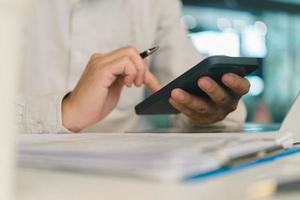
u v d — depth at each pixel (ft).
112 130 2.93
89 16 3.28
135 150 0.95
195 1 7.97
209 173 0.84
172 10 3.73
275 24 8.68
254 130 2.10
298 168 0.95
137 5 3.52
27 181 0.81
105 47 3.29
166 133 1.83
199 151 0.90
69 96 2.35
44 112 2.19
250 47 8.24
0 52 0.61
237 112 2.79
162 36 3.65
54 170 0.90
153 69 3.67
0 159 0.61
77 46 3.21
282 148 1.20
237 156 0.94
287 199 0.65
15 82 0.63
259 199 0.66
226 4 8.25
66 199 0.68
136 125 3.32
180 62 3.52
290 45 8.66
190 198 0.68
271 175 0.84
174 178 0.77
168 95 2.19
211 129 2.27
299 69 8.45
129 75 2.34
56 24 3.24
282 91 8.06
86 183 0.78
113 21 3.37
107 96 2.42
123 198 0.68
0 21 0.60
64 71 3.17
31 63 3.06
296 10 8.87
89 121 2.31
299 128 1.84
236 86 2.13
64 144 1.15
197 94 2.28
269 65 8.16
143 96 3.30
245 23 8.37
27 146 1.11
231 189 0.73
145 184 0.77
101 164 0.86
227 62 1.96
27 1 0.62
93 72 2.35
